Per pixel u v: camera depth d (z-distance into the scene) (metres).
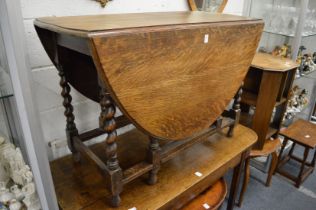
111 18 0.87
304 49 2.10
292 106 2.26
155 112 0.80
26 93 0.58
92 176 0.99
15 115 0.67
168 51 0.75
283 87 1.56
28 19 0.97
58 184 0.94
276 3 1.97
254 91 1.65
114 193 0.82
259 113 1.54
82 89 0.99
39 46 1.02
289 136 1.83
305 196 1.80
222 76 0.99
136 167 0.89
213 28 0.86
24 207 0.72
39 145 0.64
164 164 1.07
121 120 1.13
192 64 0.84
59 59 0.89
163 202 0.88
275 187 1.87
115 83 0.66
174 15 1.03
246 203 1.71
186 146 1.01
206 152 1.17
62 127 1.19
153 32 0.70
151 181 0.95
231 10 1.86
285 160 2.03
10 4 0.51
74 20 0.81
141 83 0.72
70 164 1.05
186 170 1.04
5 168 0.72
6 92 0.64
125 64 0.67
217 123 1.14
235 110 1.24
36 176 0.69
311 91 2.50
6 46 0.55
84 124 1.27
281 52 1.92
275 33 1.98
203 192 1.19
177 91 0.84
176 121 0.89
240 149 1.20
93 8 1.13
